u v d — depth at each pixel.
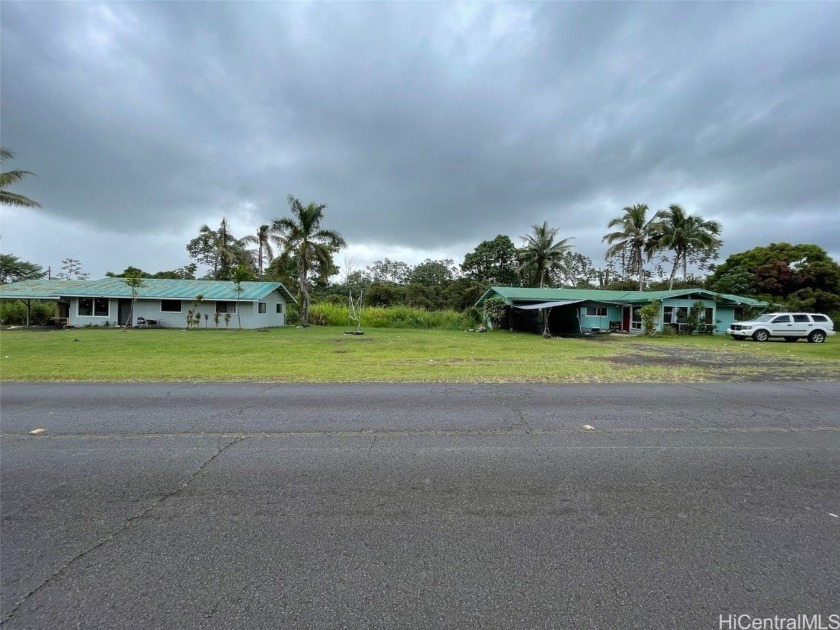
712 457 4.46
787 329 22.02
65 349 15.64
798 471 4.09
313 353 15.14
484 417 6.03
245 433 5.27
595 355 14.84
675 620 2.17
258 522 3.13
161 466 4.20
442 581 2.47
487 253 56.28
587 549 2.79
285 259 32.72
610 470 4.11
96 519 3.17
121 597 2.33
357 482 3.83
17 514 3.24
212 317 31.09
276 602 2.29
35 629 2.10
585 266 69.88
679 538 2.92
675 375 9.88
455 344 19.61
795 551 2.77
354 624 2.14
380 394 7.57
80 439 5.03
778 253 36.34
